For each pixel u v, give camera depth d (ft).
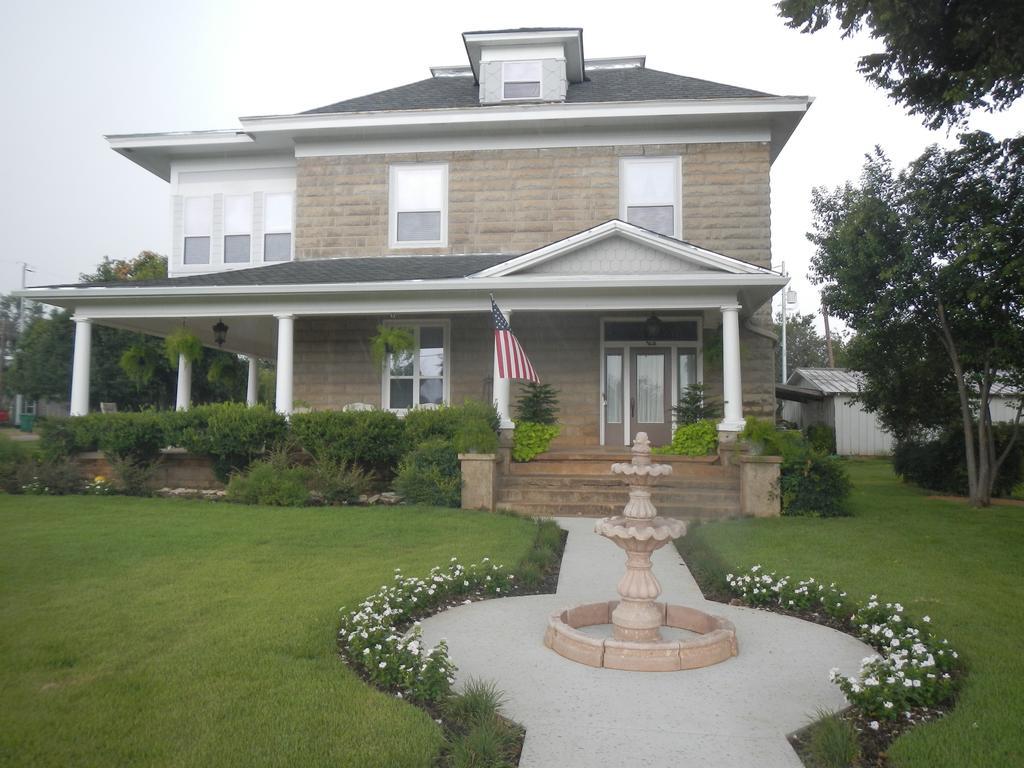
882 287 46.24
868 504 45.47
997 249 37.65
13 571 25.30
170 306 47.96
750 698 15.90
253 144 58.39
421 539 31.48
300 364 56.24
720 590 24.73
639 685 16.57
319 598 22.20
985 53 30.78
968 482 51.70
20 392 118.83
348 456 44.09
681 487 41.65
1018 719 14.28
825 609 22.34
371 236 56.54
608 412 53.36
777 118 52.95
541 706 15.35
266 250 59.41
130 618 20.13
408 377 55.31
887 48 33.24
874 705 14.66
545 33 57.06
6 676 16.03
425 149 56.39
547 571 27.71
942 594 23.57
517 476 43.86
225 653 17.48
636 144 54.49
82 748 12.80
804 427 121.90
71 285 48.39
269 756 12.57
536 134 55.36
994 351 43.83
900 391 53.57
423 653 16.42
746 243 53.06
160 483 47.65
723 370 48.14
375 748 12.87
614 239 45.09
